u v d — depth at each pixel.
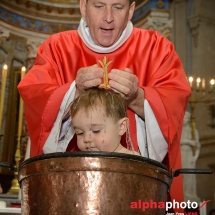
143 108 2.50
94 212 1.38
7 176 8.25
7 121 9.00
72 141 2.59
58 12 9.13
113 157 1.42
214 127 9.68
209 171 1.74
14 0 8.66
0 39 8.55
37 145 2.52
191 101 7.31
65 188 1.40
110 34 2.76
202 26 10.36
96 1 2.62
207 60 10.28
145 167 1.47
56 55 3.00
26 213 1.49
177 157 2.64
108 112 1.88
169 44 3.10
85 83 2.20
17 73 9.39
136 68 2.97
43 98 2.50
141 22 8.83
